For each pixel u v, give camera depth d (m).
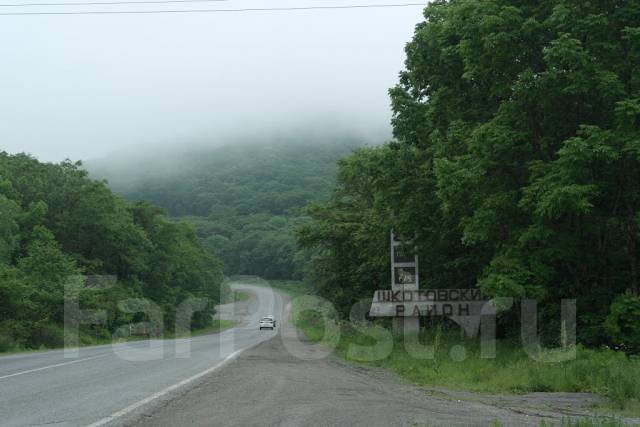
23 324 37.34
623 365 15.22
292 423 9.24
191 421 9.32
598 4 18.98
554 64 18.94
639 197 19.48
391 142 29.12
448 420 9.98
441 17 26.25
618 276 21.92
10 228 51.03
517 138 19.94
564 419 10.33
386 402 12.05
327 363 23.28
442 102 25.06
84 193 63.81
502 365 19.14
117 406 10.66
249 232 127.88
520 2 21.03
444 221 26.36
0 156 64.69
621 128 17.69
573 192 17.11
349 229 40.56
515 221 21.20
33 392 12.30
